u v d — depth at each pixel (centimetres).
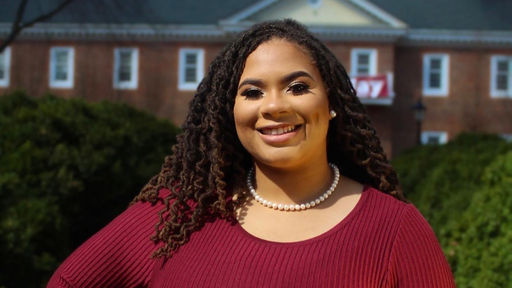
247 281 138
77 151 494
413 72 2323
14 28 845
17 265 376
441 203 614
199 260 146
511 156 381
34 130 494
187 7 2398
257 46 155
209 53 2323
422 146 1297
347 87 166
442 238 407
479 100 2320
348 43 2270
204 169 167
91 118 599
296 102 147
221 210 153
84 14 1291
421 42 2322
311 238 142
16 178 429
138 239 161
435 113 2314
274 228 148
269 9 2269
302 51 152
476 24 2353
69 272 155
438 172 664
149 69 2316
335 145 175
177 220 158
